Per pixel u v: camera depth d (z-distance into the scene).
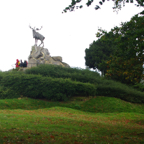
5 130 10.52
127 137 10.85
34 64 36.72
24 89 26.16
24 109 21.94
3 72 30.75
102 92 28.36
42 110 20.69
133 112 23.09
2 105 21.44
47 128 11.95
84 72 34.22
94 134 11.28
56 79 26.17
